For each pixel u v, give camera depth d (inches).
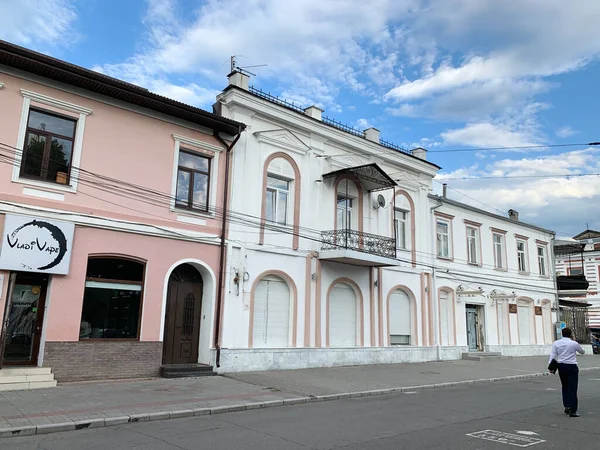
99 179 534.6
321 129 763.4
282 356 666.8
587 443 305.1
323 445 295.3
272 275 687.7
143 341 549.0
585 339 1346.0
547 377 739.4
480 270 1055.6
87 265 522.6
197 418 375.9
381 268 836.6
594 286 1588.3
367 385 557.6
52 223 495.5
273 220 701.9
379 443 300.7
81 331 517.0
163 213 581.3
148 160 574.6
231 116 662.5
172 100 576.1
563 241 1542.8
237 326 629.3
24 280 491.5
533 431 339.0
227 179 641.0
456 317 976.3
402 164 901.8
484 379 658.8
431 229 955.3
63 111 517.3
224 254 629.0
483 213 1090.7
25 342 487.2
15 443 294.7
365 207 826.8
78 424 333.7
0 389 442.9
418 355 866.1
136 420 358.0
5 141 478.3
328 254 728.3
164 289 572.4
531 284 1203.9
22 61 478.6
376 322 812.0
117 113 556.7
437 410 421.4
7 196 473.4
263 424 354.9
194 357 615.2
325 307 738.2
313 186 749.9
